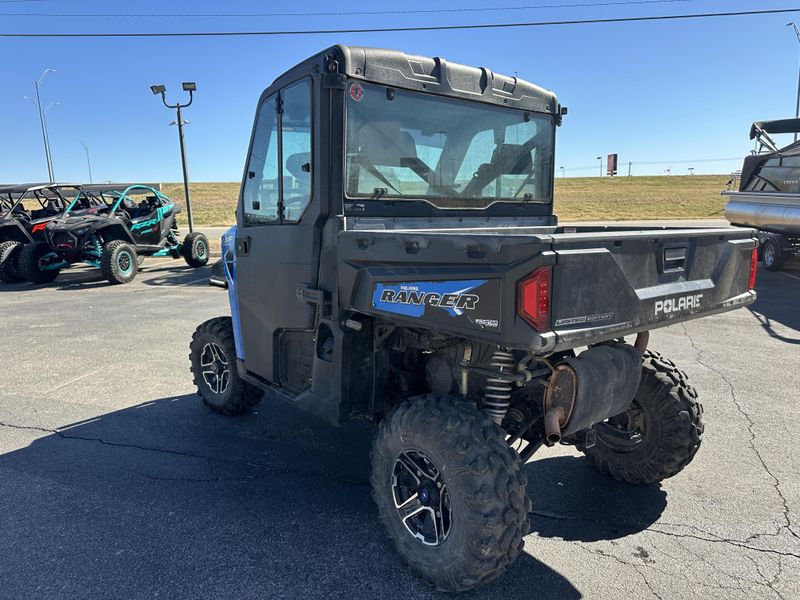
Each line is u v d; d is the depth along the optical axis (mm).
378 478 2832
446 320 2428
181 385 5695
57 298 11375
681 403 3305
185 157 15828
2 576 2750
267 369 3732
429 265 2504
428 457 2555
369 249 2760
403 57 3084
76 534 3102
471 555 2389
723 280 2920
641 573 2770
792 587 2662
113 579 2721
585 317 2234
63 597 2600
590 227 3760
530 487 3623
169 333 8031
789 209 12555
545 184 3938
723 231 2926
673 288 2627
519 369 2615
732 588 2656
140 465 3932
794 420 4605
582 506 3395
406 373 3322
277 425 4637
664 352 6633
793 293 10781
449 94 3262
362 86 2943
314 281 3119
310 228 3078
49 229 12812
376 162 3055
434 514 2600
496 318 2236
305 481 3697
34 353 6992
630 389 2793
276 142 3346
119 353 6957
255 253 3652
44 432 4527
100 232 13711
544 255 2070
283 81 3195
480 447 2447
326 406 3113
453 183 3404
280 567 2807
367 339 3059
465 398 2842
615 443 3604
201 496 3508
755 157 14141
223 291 11820
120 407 5082
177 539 3049
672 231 2746
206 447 4223
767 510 3332
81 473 3820
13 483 3689
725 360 6289
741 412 4777
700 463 3908
